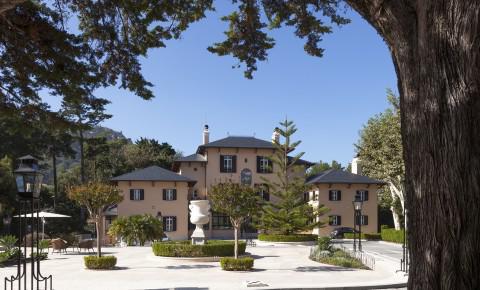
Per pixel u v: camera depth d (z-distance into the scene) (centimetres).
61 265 2056
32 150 5291
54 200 5100
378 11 538
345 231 4506
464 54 447
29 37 870
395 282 1478
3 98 976
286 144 4097
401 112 520
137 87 1085
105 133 7456
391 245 3631
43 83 973
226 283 1505
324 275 1722
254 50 1143
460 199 441
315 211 4047
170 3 1011
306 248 3178
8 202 3747
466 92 446
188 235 4384
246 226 4631
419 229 473
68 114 1066
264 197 4684
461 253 439
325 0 1035
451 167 446
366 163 4416
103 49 1030
